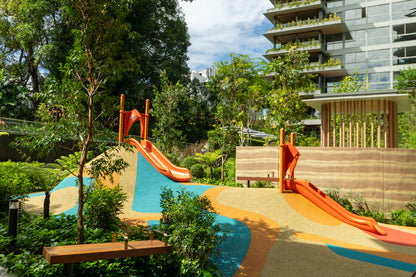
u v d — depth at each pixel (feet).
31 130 65.87
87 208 23.34
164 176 38.42
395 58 127.54
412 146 50.96
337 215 27.40
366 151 37.11
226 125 57.41
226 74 62.28
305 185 29.99
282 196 29.94
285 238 22.82
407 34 127.03
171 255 18.30
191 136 119.75
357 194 37.06
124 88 92.79
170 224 20.22
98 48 19.52
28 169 40.29
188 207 18.84
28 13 80.38
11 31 92.27
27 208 30.14
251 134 85.76
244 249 20.86
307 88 125.39
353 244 23.00
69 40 80.28
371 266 19.22
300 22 141.79
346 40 138.62
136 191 35.04
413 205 34.55
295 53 51.52
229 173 53.52
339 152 38.42
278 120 51.80
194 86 132.57
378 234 25.26
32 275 14.43
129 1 19.69
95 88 19.53
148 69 106.83
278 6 146.20
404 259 20.59
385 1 131.85
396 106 46.83
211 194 31.27
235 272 18.24
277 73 53.26
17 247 18.20
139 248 15.47
